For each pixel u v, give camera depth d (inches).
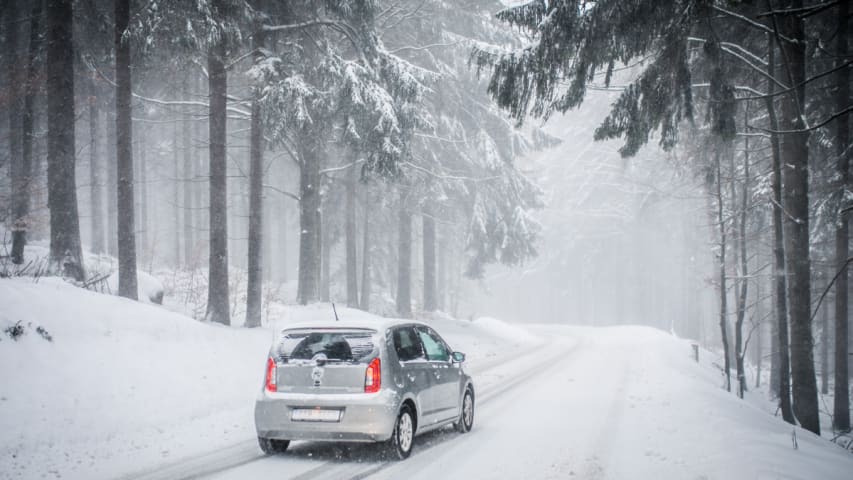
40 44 816.3
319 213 1072.8
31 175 842.8
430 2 1119.0
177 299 834.2
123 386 411.8
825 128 717.9
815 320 1147.3
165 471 283.1
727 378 794.2
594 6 417.7
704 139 679.7
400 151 762.8
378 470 287.3
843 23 597.6
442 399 363.9
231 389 490.3
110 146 1302.9
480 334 1253.7
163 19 589.3
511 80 454.3
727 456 318.3
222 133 705.6
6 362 362.9
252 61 776.3
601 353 1044.5
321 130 783.7
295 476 275.0
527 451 331.9
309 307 898.1
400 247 1314.0
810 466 307.9
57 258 632.4
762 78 624.4
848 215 721.6
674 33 420.2
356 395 304.2
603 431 392.2
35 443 318.3
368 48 783.1
